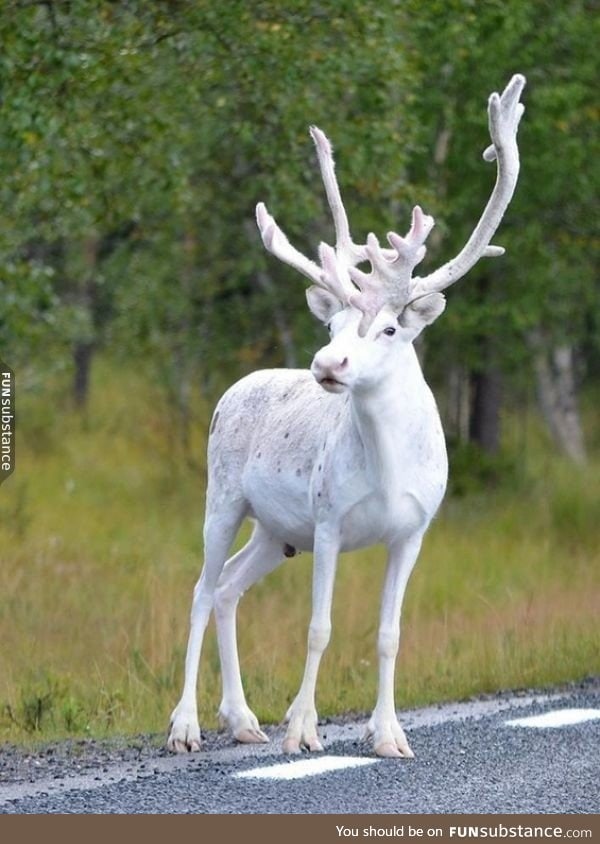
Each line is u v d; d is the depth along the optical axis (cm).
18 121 5112
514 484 7906
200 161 7056
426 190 6700
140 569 5666
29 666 4200
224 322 8212
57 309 7888
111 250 9081
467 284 7906
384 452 3291
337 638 4641
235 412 3728
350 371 3131
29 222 6378
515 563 6228
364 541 3416
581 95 7438
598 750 3328
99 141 5800
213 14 5481
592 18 7694
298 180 6316
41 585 5259
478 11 7012
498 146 3341
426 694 4041
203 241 7888
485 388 8562
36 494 7594
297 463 3506
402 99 6344
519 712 3803
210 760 3325
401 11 5894
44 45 5203
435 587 5619
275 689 4031
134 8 5475
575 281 8044
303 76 5734
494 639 4566
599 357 11375
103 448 9188
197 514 7381
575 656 4438
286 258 3347
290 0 5569
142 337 8394
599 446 11256
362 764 3212
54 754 3403
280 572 5656
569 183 7750
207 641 4556
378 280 3216
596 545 6775
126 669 4144
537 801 2869
